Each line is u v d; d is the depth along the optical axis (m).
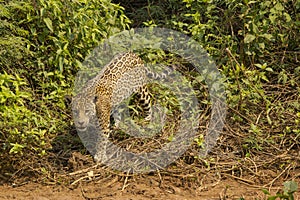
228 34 15.99
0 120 12.92
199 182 12.34
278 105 14.20
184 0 15.73
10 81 13.02
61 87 14.58
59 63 14.29
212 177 12.54
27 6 14.47
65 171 12.81
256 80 14.52
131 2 18.62
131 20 17.34
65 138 13.73
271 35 14.77
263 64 14.52
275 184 12.38
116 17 15.80
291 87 14.94
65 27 14.48
